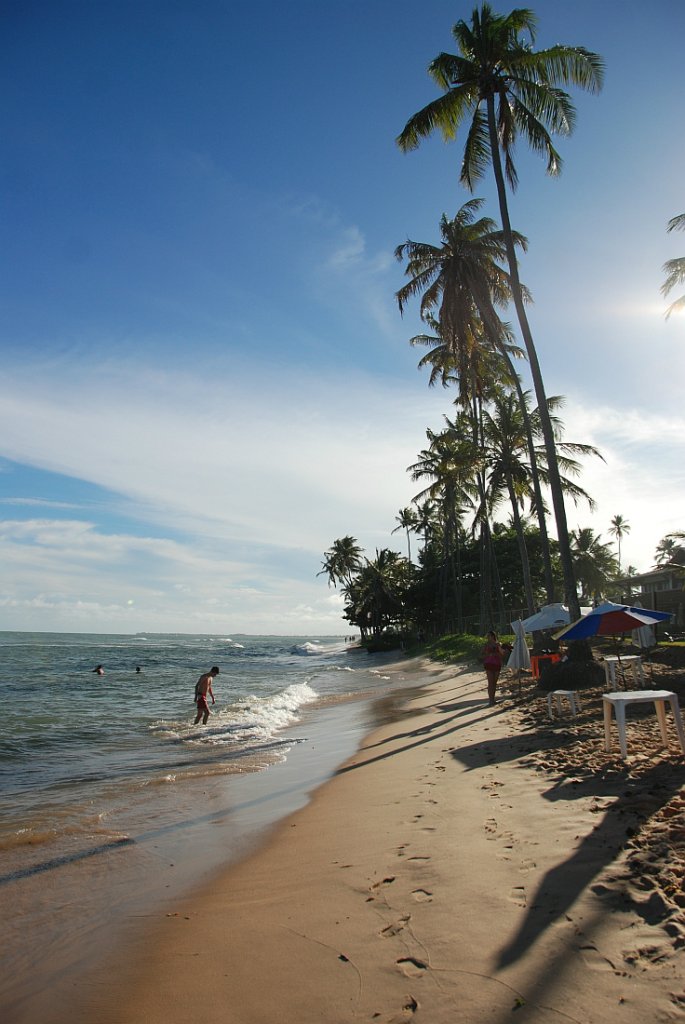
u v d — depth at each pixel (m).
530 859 4.69
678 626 22.73
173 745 13.10
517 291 18.09
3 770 10.62
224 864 5.80
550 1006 2.94
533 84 18.58
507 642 29.11
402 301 31.20
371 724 14.85
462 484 42.88
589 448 26.14
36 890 5.36
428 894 4.37
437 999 3.12
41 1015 3.44
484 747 9.53
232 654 76.12
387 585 74.56
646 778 6.29
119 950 4.16
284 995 3.36
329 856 5.61
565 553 17.12
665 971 3.08
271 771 10.23
